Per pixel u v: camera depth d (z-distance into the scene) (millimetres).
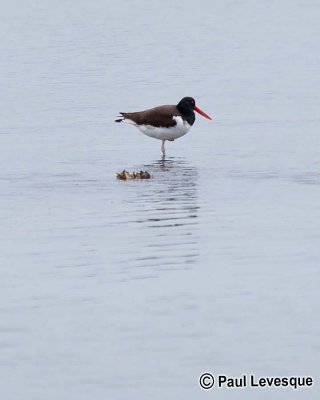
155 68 37438
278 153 23531
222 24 50594
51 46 43781
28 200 19391
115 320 13000
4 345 12352
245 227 17094
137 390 11250
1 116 29141
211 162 22797
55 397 11133
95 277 14633
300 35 46062
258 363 11766
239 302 13484
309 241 16172
